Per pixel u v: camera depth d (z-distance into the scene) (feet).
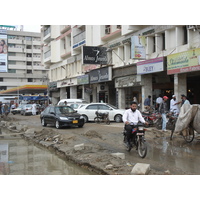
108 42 80.18
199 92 60.80
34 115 105.29
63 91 122.31
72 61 106.42
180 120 30.99
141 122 26.22
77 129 49.47
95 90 96.63
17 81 240.73
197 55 46.19
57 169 22.70
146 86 63.67
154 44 62.75
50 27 127.03
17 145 35.91
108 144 32.58
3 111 100.22
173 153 26.45
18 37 248.52
